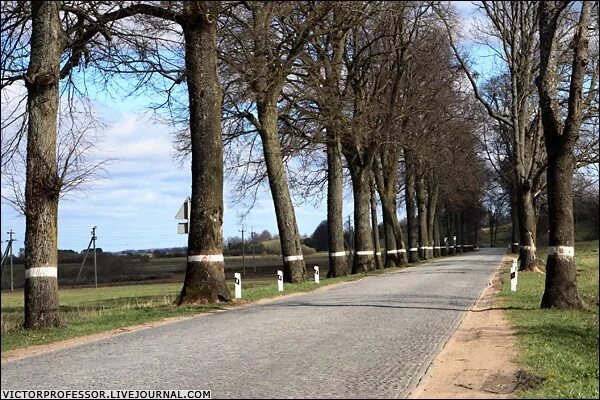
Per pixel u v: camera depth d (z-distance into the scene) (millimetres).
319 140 32531
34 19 14539
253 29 23422
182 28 19719
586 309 16094
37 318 14477
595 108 28438
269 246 97312
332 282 29047
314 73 29188
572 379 8609
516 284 23375
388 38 34656
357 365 9445
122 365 9820
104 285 53625
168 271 65938
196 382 8453
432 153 44781
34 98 14523
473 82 31984
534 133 35000
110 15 17266
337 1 24078
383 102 37375
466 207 81938
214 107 19672
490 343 11336
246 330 13180
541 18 16781
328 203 35000
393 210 47781
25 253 14680
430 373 8961
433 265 44594
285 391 7867
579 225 72812
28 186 14523
